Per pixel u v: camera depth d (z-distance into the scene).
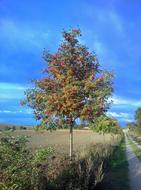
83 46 16.09
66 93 15.08
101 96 15.51
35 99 15.95
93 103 15.48
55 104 15.39
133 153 43.50
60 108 15.34
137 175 22.81
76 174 13.97
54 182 12.05
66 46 15.95
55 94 15.32
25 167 10.20
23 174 9.84
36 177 10.33
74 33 16.03
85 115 15.30
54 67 15.84
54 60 15.85
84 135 101.56
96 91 15.56
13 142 11.13
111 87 15.73
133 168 26.62
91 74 15.59
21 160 10.19
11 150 10.42
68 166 13.84
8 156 10.18
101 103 15.49
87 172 14.31
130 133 166.62
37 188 10.32
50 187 11.73
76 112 15.36
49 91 15.91
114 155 34.12
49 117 16.00
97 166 16.94
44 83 15.84
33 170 10.30
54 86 15.84
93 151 23.83
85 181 13.87
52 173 12.34
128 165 28.73
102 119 16.03
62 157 14.58
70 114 15.45
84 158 16.92
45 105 15.76
